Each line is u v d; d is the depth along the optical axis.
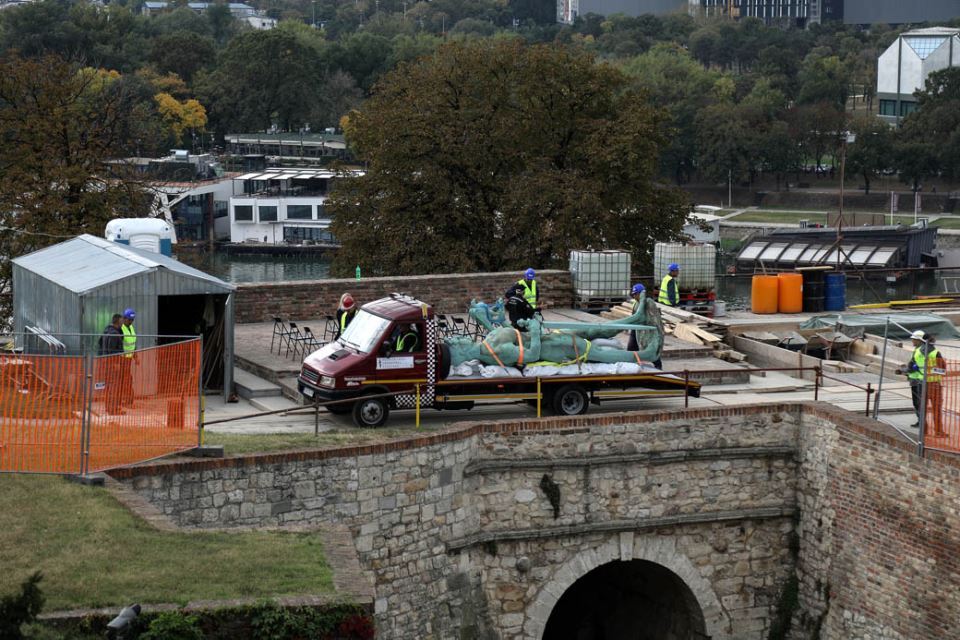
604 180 77.44
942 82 197.00
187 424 30.59
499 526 34.84
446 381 35.50
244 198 158.75
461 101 79.25
